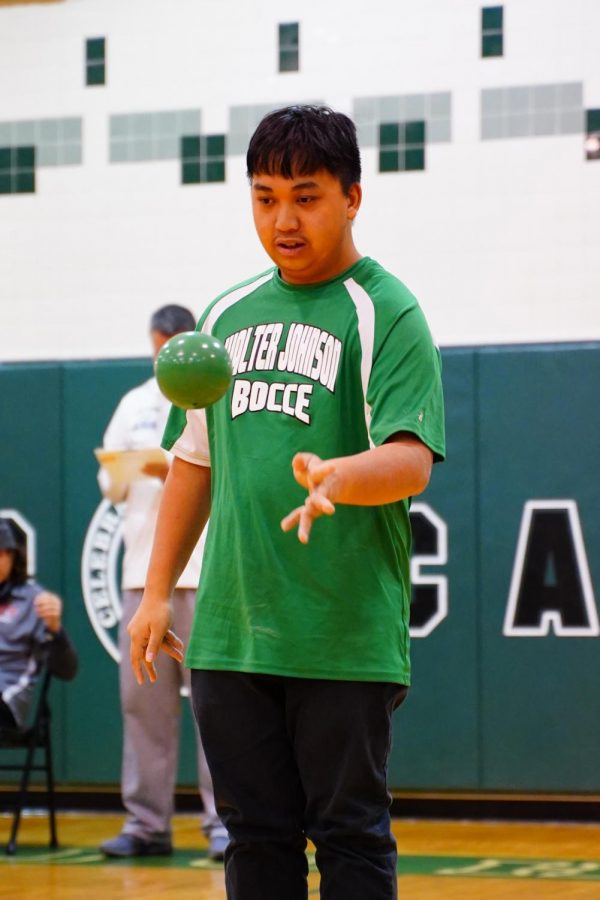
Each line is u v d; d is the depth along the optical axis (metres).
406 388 4.55
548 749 12.55
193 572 10.20
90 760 13.41
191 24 14.72
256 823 4.72
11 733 11.26
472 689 12.72
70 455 13.73
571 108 13.77
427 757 12.77
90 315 14.87
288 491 4.64
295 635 4.57
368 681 4.57
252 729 4.71
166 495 5.16
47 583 13.67
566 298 13.72
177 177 14.73
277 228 4.67
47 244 14.98
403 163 14.10
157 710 10.67
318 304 4.81
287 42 14.48
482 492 12.85
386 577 4.70
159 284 14.73
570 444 12.73
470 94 13.99
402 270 14.08
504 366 12.89
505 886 9.31
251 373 4.82
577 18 13.78
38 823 12.96
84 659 13.51
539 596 12.66
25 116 15.08
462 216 13.96
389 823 4.71
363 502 4.19
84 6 14.97
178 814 13.42
